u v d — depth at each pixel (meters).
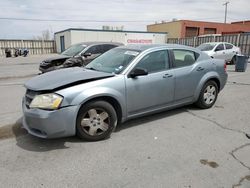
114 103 4.08
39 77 4.17
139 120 4.86
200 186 2.77
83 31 32.91
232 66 15.63
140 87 4.26
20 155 3.44
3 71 13.93
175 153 3.52
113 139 3.99
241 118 5.05
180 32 43.09
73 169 3.10
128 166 3.18
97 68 4.60
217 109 5.67
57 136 3.57
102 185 2.78
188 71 5.05
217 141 3.94
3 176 2.94
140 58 4.36
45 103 3.46
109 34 34.78
